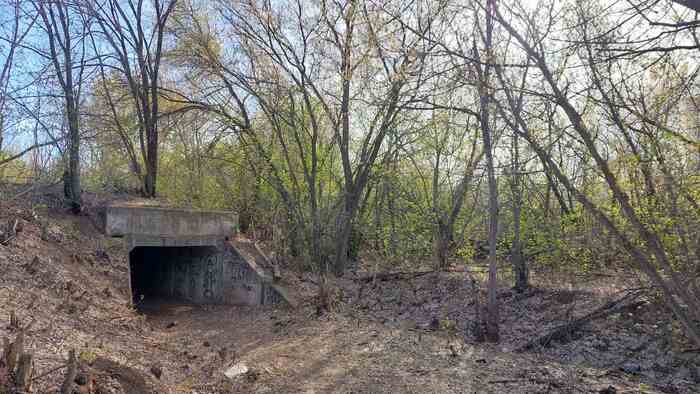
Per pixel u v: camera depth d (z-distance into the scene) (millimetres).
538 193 15523
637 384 10352
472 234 21266
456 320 16203
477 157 18406
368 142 21594
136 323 13383
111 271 16188
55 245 15469
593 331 13469
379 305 18453
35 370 6754
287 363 12062
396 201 24062
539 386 10227
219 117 23234
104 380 7383
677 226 7902
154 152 25359
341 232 22031
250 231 24812
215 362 11547
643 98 8344
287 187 23297
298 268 21672
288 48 20031
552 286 16984
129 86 25000
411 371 11469
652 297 11344
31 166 16719
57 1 17266
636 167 8234
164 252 24031
